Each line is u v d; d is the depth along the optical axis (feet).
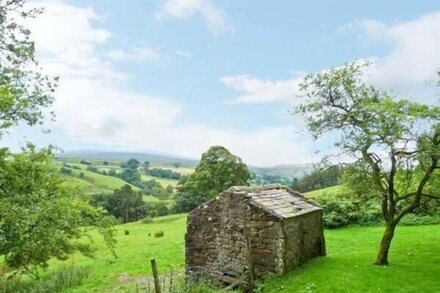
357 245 74.13
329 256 61.52
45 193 58.75
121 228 161.89
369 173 53.11
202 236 60.80
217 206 59.26
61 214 56.90
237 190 57.47
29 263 70.49
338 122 53.62
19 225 46.57
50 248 65.92
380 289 44.65
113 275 75.00
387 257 56.44
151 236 126.62
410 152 48.37
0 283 73.72
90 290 64.95
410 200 83.56
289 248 53.52
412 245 67.92
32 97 55.72
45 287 68.18
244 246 55.21
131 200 272.10
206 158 214.28
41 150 66.33
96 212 76.18
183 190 233.76
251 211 54.75
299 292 46.16
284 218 51.96
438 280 46.44
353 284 46.52
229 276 56.65
